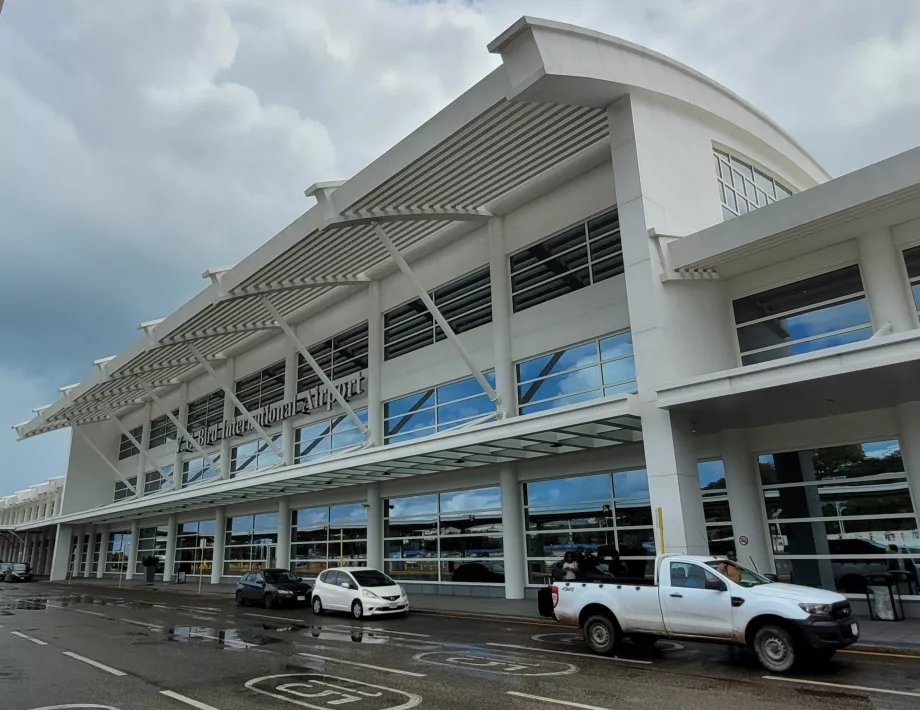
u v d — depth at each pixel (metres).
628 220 15.34
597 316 18.30
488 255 21.81
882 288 13.65
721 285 16.45
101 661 10.79
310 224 19.19
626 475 17.88
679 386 13.28
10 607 22.67
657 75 16.61
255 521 33.25
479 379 19.94
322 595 18.48
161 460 43.00
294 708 7.35
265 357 33.31
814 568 14.55
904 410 13.41
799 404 13.46
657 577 10.25
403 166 16.36
